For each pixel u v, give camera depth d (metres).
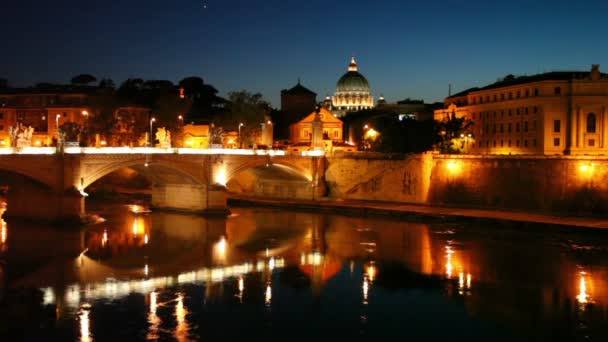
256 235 105.50
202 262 84.12
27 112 187.25
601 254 89.56
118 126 180.88
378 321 60.94
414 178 141.25
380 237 104.19
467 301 67.56
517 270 80.31
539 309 64.94
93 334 55.75
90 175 109.69
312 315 62.28
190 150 126.50
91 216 113.00
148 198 154.00
